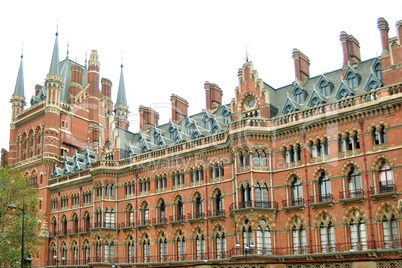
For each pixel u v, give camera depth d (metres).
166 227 63.66
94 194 71.38
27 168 87.19
